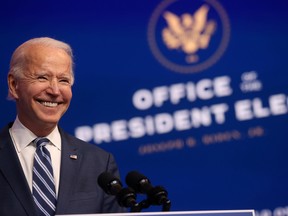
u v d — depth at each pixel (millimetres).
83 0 10258
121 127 10141
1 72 9969
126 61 10242
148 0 10359
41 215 5699
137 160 10109
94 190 6023
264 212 10320
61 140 6188
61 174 5930
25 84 5855
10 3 10117
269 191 10297
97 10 10281
